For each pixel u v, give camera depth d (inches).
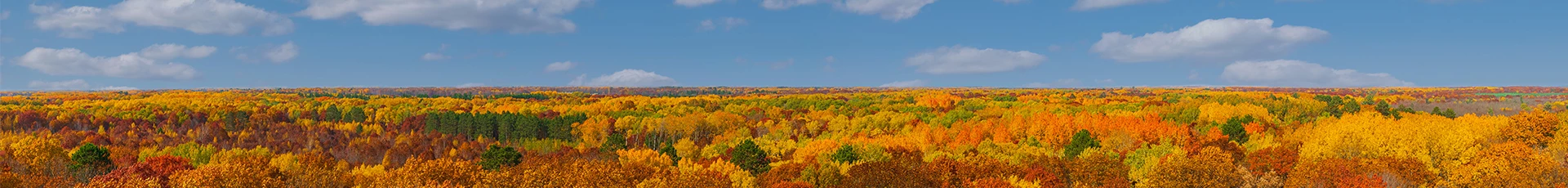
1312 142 3951.8
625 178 3351.4
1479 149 3661.4
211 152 6653.5
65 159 4121.6
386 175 3400.6
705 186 3201.3
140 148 7303.2
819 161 4188.0
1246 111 6683.1
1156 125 5728.3
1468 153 3415.4
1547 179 2839.6
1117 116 7155.5
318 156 5561.0
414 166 3297.2
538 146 7810.0
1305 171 3120.1
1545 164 2874.0
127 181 3144.7
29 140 4909.0
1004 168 3430.1
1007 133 5851.4
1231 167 3048.7
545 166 3376.0
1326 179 3053.6
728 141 7495.1
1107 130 5570.9
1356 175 3006.9
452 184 3203.7
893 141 5511.8
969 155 4510.3
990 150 4889.3
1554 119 4001.0
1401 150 3548.2
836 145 5206.7
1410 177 3070.9
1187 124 6323.8
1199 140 4867.1
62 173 3752.5
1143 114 7534.5
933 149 5241.1
